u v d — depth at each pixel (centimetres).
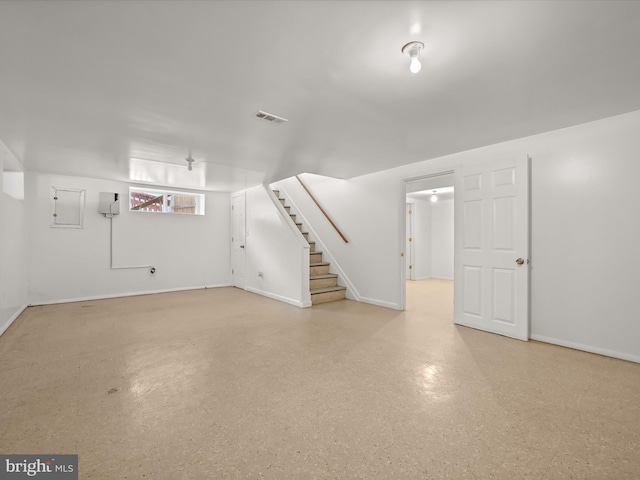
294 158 401
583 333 292
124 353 285
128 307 471
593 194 285
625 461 149
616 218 273
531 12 144
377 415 188
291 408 195
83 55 177
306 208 632
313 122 278
